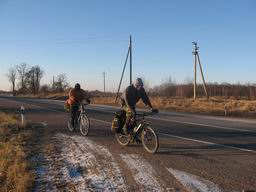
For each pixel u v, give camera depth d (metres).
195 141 12.19
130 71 48.91
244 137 13.20
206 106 37.25
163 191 6.59
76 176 7.62
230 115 27.70
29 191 6.62
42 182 7.19
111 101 50.53
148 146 10.20
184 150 10.50
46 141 12.16
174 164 8.69
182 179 7.36
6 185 7.05
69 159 9.25
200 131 15.05
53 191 6.63
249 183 7.07
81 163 8.79
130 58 49.03
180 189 6.70
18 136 12.84
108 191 6.62
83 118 13.88
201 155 9.78
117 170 8.09
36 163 8.77
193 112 30.45
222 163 8.81
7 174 7.76
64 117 22.31
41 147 10.96
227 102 40.12
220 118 22.89
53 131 14.94
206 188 6.75
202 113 29.23
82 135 13.73
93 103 49.38
